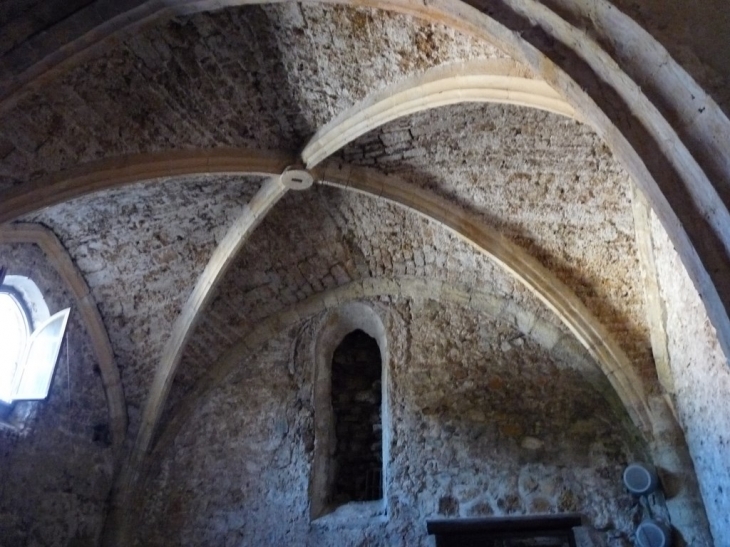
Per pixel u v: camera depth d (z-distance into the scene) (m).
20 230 4.08
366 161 4.54
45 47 2.57
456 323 5.48
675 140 1.56
